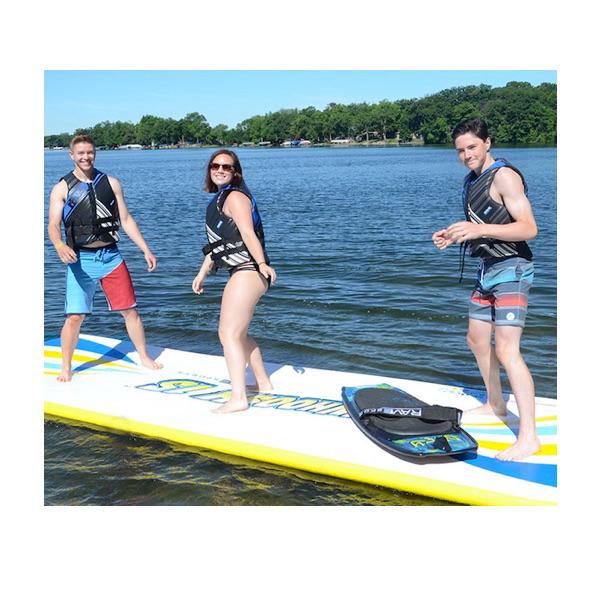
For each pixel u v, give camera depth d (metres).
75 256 6.03
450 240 4.66
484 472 4.72
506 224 4.66
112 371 6.84
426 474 4.70
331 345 7.73
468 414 5.61
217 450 5.34
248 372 6.69
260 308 9.21
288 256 12.78
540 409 5.59
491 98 81.31
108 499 4.68
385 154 70.81
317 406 5.82
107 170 48.94
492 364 5.42
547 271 11.08
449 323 8.45
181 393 6.24
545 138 76.56
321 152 82.69
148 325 8.62
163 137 115.62
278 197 25.62
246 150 100.12
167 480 4.93
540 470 4.71
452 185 29.50
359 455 4.96
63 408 5.99
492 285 4.93
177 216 19.95
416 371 7.00
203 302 9.64
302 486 4.86
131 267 12.14
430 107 93.81
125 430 5.71
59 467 5.12
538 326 8.14
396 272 11.17
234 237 5.51
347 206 21.77
